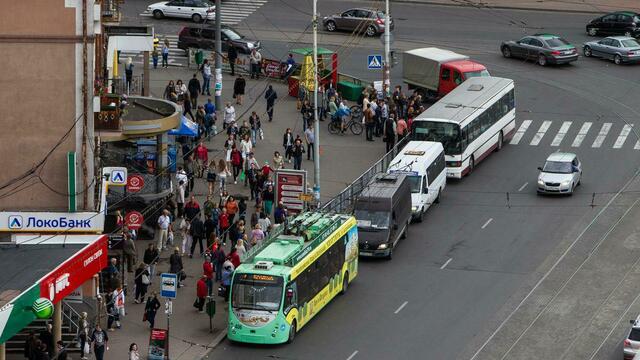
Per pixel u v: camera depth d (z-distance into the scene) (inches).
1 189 3750.0
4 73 3708.2
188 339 3725.4
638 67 6422.2
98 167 3929.6
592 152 5344.5
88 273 3592.5
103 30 4746.6
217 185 4872.0
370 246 4311.0
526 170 5177.2
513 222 4658.0
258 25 6963.6
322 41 6732.3
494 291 4092.0
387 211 4347.9
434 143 4916.3
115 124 4146.2
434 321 3880.4
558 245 4453.7
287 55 6456.7
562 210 4758.9
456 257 4360.2
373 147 5369.1
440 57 5920.3
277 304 3661.4
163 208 4379.9
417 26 7007.9
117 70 5324.8
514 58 6496.1
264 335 3659.0
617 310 3959.2
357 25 6825.8
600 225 4621.1
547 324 3868.1
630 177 5078.7
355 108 5546.3
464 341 3750.0
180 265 4035.4
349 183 4943.4
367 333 3791.8
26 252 3558.1
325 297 3934.5
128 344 3659.0
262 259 3720.5
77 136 3742.6
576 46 6688.0
